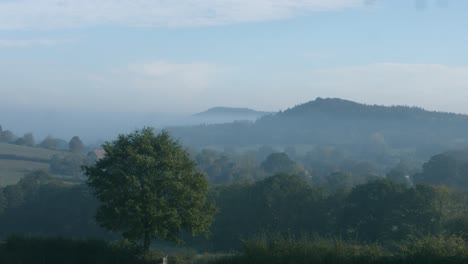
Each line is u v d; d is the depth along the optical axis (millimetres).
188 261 20859
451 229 30688
